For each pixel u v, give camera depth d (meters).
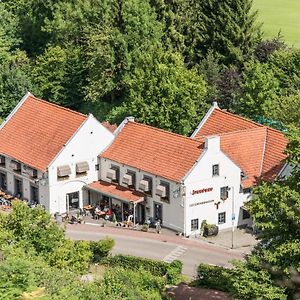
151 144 88.25
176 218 83.81
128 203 87.06
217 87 114.69
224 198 85.00
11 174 94.94
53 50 122.00
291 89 109.19
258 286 51.91
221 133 90.44
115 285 52.56
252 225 86.31
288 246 52.22
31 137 94.25
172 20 120.06
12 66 126.50
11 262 44.47
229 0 121.81
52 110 95.31
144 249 80.19
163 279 66.69
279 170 85.44
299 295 52.94
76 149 89.94
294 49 125.81
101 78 113.06
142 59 105.94
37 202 91.81
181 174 82.69
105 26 116.38
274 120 101.06
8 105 117.94
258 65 106.25
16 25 140.88
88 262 67.75
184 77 102.25
